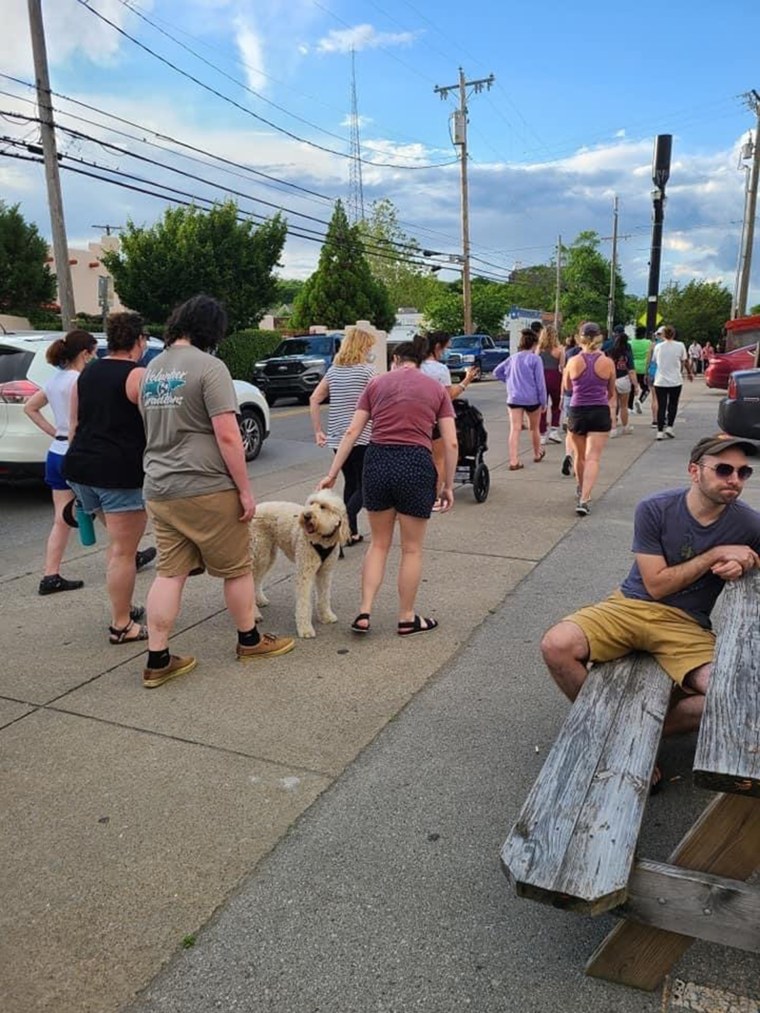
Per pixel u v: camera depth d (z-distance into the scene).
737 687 2.45
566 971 2.24
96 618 5.08
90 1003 2.17
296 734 3.56
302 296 39.69
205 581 5.73
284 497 8.57
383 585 5.56
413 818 2.95
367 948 2.34
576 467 7.75
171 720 3.70
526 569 5.84
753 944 2.01
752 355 18.66
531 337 9.72
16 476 8.02
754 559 2.98
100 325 27.14
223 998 2.18
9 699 3.94
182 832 2.89
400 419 4.43
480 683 4.03
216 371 3.82
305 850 2.78
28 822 2.95
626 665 3.06
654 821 2.90
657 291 17.69
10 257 25.81
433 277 58.62
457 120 36.41
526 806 2.25
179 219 24.48
